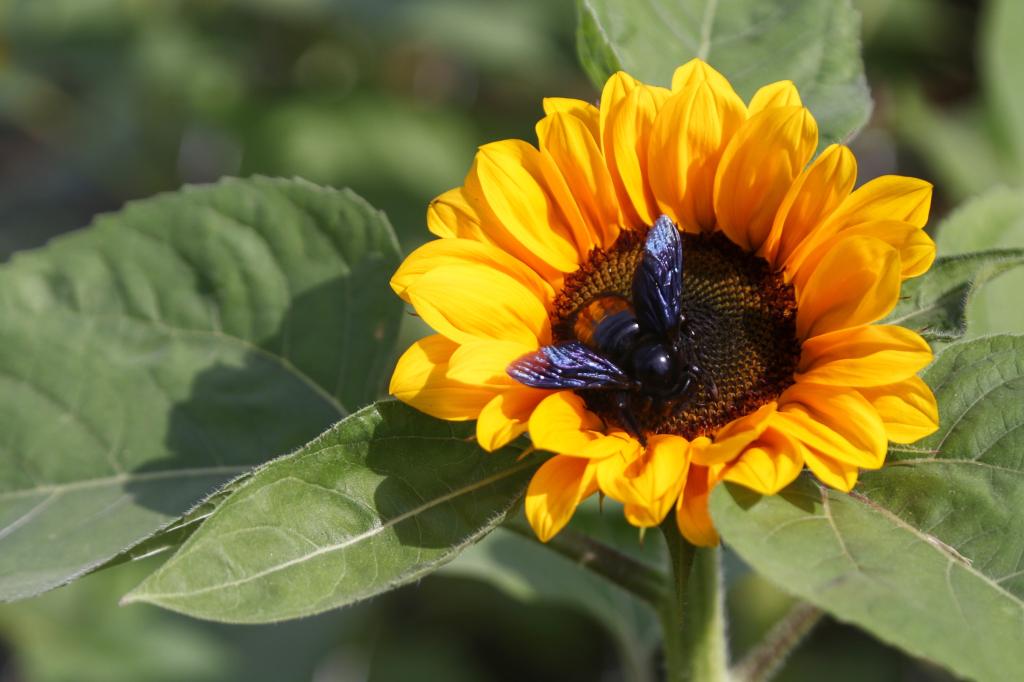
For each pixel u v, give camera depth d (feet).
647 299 1.61
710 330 1.61
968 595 1.45
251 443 1.77
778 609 2.34
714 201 1.63
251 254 1.78
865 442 1.49
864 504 1.51
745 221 1.63
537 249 1.61
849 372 1.51
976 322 1.73
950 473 1.51
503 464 1.55
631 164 1.62
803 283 1.60
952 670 1.39
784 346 1.61
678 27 1.76
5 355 1.78
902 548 1.47
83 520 1.73
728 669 1.74
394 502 1.53
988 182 2.45
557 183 1.61
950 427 1.53
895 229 1.53
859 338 1.53
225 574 1.49
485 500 1.54
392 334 1.78
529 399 1.55
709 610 1.67
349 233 1.77
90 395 1.77
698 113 1.61
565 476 1.51
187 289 1.79
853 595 1.42
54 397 1.77
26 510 1.74
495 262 1.60
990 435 1.52
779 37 1.75
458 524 1.53
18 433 1.76
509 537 2.02
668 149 1.62
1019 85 2.31
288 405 1.78
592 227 1.64
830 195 1.58
